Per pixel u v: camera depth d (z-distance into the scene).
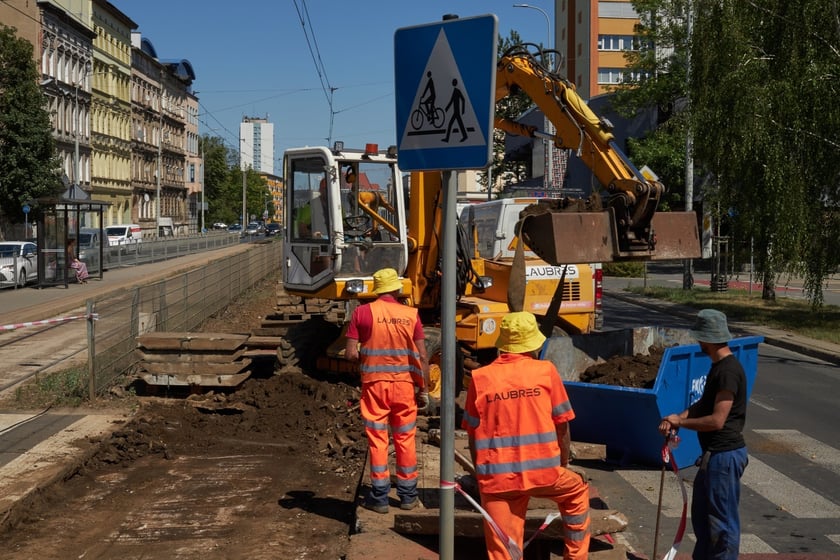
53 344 15.88
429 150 4.13
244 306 23.08
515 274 7.91
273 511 7.00
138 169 81.94
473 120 3.97
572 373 9.45
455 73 4.02
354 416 9.66
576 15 72.75
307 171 10.96
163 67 90.19
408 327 6.66
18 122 42.19
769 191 19.69
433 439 8.48
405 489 6.57
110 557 5.98
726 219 26.70
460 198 31.36
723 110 20.30
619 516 6.23
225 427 9.60
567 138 9.85
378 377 6.61
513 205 14.98
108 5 70.88
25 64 42.47
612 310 25.67
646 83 42.66
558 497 4.90
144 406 10.20
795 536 6.68
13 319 19.55
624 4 68.50
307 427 9.55
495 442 4.77
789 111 19.36
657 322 21.95
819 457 9.09
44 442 8.52
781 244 19.78
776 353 17.45
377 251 10.84
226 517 6.84
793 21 19.78
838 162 19.50
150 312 13.34
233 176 128.50
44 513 6.89
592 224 8.45
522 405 4.77
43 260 28.33
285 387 10.45
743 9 20.75
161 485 7.71
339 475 8.05
